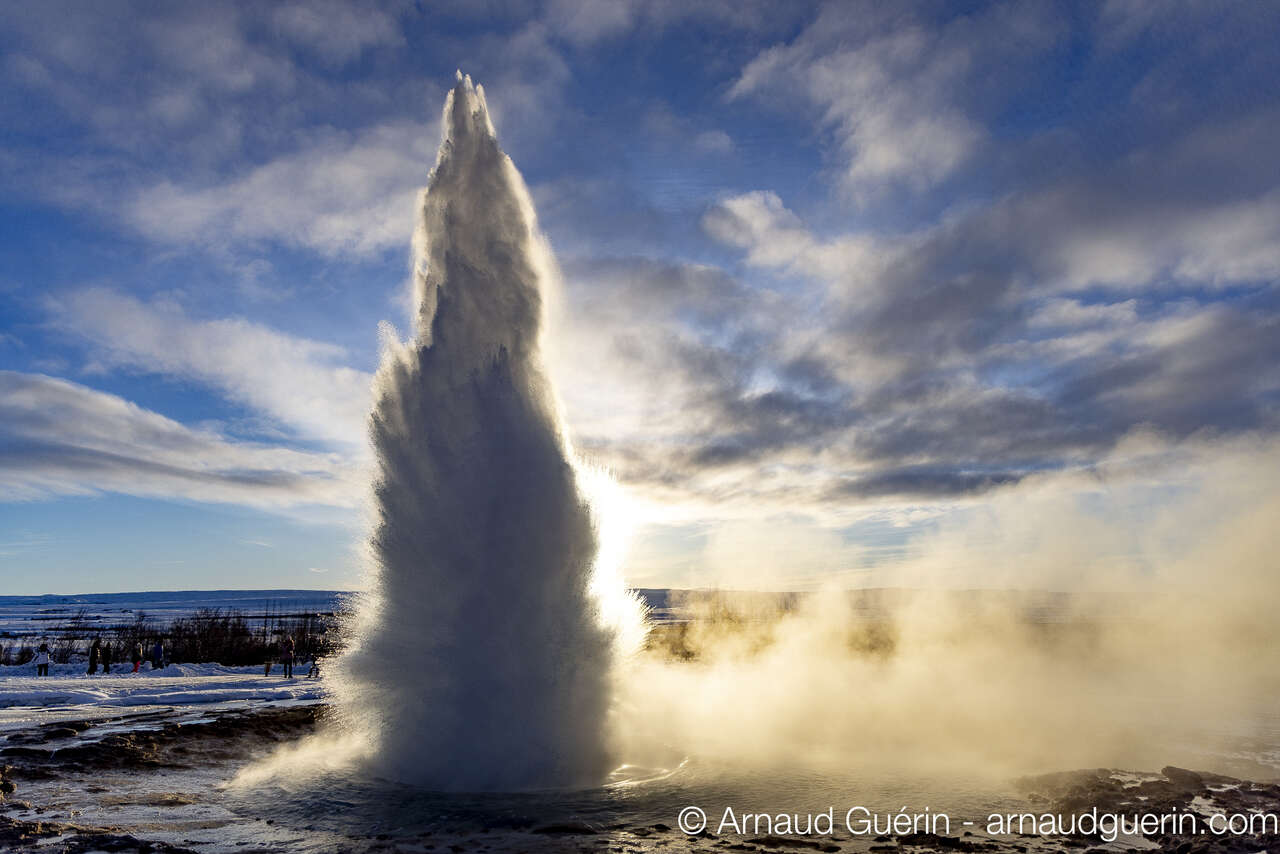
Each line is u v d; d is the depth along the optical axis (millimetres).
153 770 11438
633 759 11703
